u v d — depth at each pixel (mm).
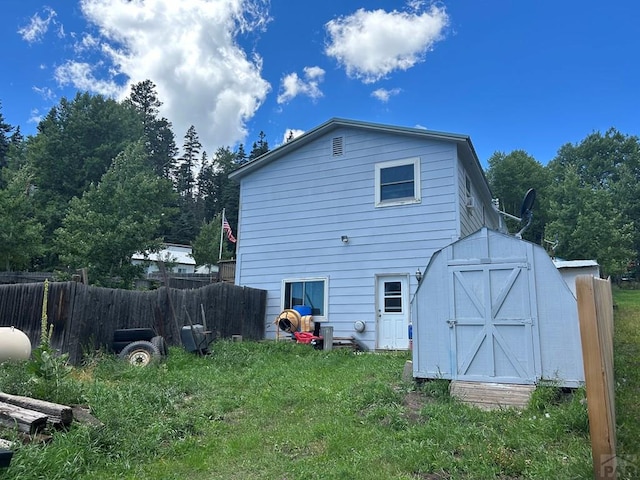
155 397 5531
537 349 5723
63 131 32438
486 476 3359
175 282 18203
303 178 13211
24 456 3379
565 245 27031
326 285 12312
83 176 31656
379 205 12031
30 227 19344
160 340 8773
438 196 11367
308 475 3559
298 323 11648
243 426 5023
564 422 4266
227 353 9242
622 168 40312
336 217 12555
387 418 4922
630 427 3947
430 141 11672
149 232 21734
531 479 3279
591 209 26781
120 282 19594
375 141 12383
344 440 4273
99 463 3814
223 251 35438
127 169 23688
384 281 11742
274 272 13148
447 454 3760
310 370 8047
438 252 6523
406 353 9594
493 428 4387
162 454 4168
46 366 4973
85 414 4531
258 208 13734
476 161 12211
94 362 7969
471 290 6223
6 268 19484
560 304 5715
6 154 37500
